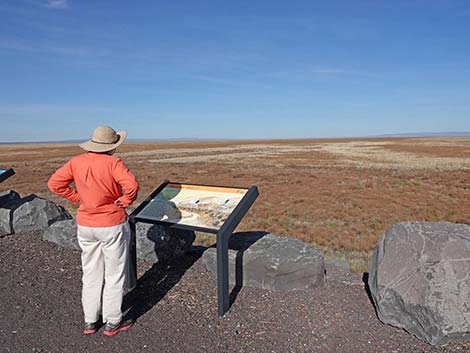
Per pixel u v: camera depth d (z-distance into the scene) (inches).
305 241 338.3
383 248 139.9
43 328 127.6
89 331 124.3
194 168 1206.3
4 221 246.1
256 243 175.0
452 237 129.5
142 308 144.3
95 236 118.0
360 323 131.0
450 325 111.3
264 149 2748.5
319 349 115.8
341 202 561.9
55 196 624.1
